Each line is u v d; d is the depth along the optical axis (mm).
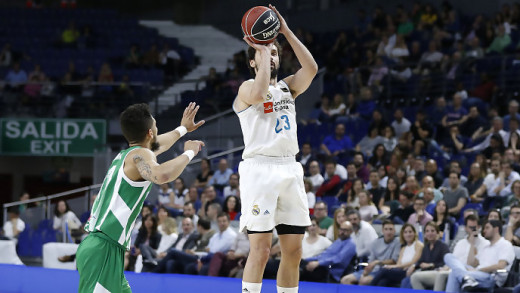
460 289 10586
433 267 11250
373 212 13859
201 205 15938
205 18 29312
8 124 23469
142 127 6223
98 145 21172
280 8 27688
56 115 23500
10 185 27672
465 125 17250
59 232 16703
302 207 6246
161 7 29953
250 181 6160
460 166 16188
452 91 19328
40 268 10641
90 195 18672
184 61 26578
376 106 19844
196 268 12734
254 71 6398
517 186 13156
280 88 6273
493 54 19922
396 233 13008
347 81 21109
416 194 13992
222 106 22500
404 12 22922
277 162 6184
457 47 20953
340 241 12086
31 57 26266
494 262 10922
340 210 12453
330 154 17859
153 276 10273
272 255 12172
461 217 13703
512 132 15805
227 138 21047
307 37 23969
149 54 25578
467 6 23656
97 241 6070
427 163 15156
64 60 26188
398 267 11523
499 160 14328
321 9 26578
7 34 27219
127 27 28047
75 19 28141
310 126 19750
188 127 6852
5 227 17312
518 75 18672
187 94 22891
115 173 6113
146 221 13773
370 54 21766
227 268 12445
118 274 6074
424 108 19031
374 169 15242
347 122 19344
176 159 5945
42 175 27547
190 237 13430
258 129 6176
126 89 23469
